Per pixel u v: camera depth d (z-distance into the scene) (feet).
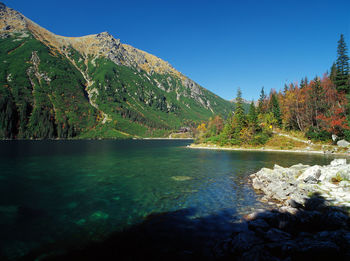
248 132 252.62
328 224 36.73
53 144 357.41
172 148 282.56
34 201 56.80
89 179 84.12
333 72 276.62
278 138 241.76
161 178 85.97
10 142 402.72
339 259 24.77
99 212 48.57
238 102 279.28
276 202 54.49
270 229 34.99
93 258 30.09
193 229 39.04
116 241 34.99
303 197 52.80
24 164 125.08
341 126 192.24
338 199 50.80
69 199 58.49
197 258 29.19
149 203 54.85
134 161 141.18
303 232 34.22
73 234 37.73
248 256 26.09
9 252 31.99
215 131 346.54
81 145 343.26
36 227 40.78
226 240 32.65
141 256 30.17
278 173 77.97
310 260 25.34
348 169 69.21
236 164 124.26
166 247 32.65
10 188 70.13
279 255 26.86
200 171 101.96
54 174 94.63
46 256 30.91
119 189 69.00
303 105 245.24
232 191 66.28
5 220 44.01
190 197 59.98
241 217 44.62
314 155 167.32
